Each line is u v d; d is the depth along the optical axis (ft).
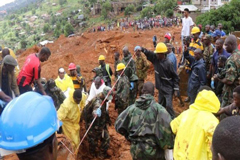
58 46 103.45
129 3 382.63
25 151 5.95
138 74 30.66
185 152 12.36
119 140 24.25
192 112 12.86
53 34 506.48
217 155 5.28
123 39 78.95
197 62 24.63
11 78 17.63
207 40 26.76
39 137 5.87
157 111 14.44
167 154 14.99
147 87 15.23
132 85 28.37
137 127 14.60
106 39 78.64
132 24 165.58
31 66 18.90
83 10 529.86
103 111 20.80
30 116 5.88
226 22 96.53
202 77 24.29
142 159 14.69
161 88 23.76
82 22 421.18
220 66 21.11
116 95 25.95
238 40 36.83
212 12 102.06
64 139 14.88
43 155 6.13
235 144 5.00
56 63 54.29
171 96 23.70
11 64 17.13
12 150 5.83
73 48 94.53
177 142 12.88
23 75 18.98
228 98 19.56
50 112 6.28
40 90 19.67
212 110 12.66
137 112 14.70
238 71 18.26
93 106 20.16
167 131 14.19
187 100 30.42
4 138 5.79
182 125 12.88
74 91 19.66
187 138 12.52
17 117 5.81
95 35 97.25
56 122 6.38
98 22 394.52
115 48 67.67
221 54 23.18
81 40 98.63
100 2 429.79
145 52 23.53
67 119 19.97
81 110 22.16
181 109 29.27
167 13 223.10
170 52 27.73
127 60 29.48
